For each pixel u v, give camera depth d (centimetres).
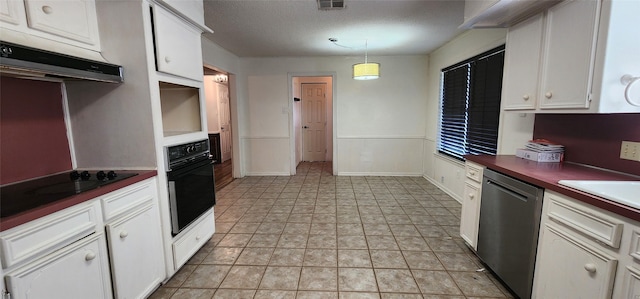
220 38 371
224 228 293
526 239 163
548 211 147
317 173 555
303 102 687
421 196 399
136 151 181
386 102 509
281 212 339
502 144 278
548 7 175
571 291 133
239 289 191
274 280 201
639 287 104
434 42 402
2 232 100
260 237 271
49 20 141
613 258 114
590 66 146
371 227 293
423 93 502
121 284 154
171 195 194
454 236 271
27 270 108
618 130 166
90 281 136
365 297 183
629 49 141
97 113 179
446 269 214
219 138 680
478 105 335
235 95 500
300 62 505
